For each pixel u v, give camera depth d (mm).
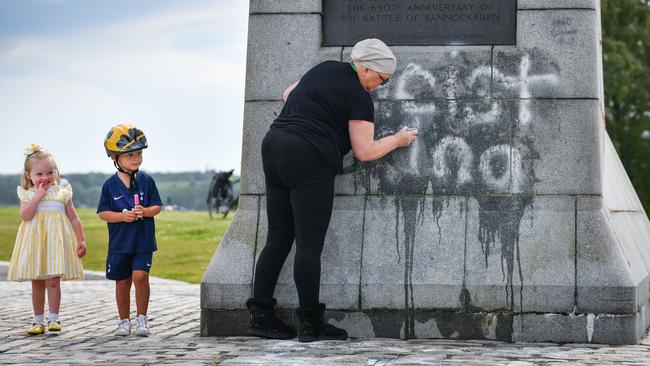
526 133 6617
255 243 6766
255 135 6867
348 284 6566
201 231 23531
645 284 7051
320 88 6258
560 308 6395
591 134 6578
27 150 7188
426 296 6500
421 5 6805
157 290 11328
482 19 6762
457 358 5496
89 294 10602
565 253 6465
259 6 6895
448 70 6707
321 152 6172
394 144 6500
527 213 6566
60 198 7191
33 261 6996
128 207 6949
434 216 6633
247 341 6367
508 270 6473
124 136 6980
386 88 6758
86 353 5832
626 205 8125
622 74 30562
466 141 6664
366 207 6711
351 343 6211
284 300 6672
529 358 5535
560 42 6617
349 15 6875
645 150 31969
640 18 33125
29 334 6977
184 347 6062
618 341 6340
